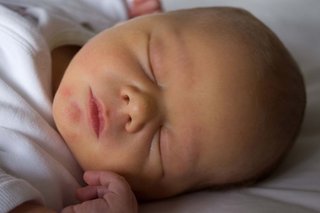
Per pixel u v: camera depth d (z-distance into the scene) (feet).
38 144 1.03
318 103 1.34
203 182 1.10
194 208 1.03
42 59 1.11
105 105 1.02
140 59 1.06
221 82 1.05
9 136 0.99
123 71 1.04
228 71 1.05
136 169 1.04
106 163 1.04
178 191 1.09
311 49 1.47
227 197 1.07
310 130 1.28
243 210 1.00
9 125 1.01
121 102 1.02
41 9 1.23
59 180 1.02
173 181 1.07
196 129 1.04
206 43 1.07
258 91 1.06
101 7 1.48
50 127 1.06
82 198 1.00
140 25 1.10
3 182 0.89
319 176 1.13
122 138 1.02
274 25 1.50
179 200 1.08
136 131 1.02
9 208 0.87
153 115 1.02
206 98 1.04
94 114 1.03
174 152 1.04
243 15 1.17
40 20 1.20
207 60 1.05
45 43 1.13
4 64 1.09
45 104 1.09
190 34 1.08
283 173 1.16
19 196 0.88
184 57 1.05
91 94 1.04
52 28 1.19
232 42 1.08
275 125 1.09
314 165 1.17
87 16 1.37
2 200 0.87
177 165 1.05
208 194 1.09
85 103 1.04
